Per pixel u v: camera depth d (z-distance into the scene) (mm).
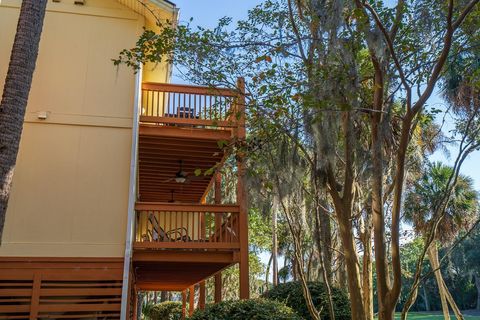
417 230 10828
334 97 4840
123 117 9125
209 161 11266
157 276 12211
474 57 6281
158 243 8555
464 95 7000
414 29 5652
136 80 9203
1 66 8922
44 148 8680
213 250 8844
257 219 17172
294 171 5535
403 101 6504
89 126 8961
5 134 5820
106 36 9500
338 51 5043
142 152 10586
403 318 4891
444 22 5602
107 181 8734
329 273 9914
